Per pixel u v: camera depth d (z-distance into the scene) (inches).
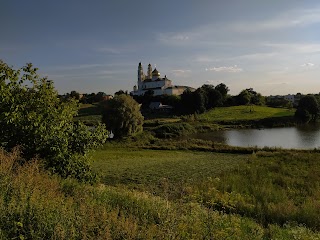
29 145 483.8
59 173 509.4
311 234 441.1
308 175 1005.2
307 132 3228.3
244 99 6122.1
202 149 2075.5
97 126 583.2
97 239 261.4
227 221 432.5
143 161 1501.0
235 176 1005.2
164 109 5664.4
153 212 390.9
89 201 388.5
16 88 537.3
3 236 232.8
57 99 563.5
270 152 1626.5
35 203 289.4
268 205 607.5
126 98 2906.0
